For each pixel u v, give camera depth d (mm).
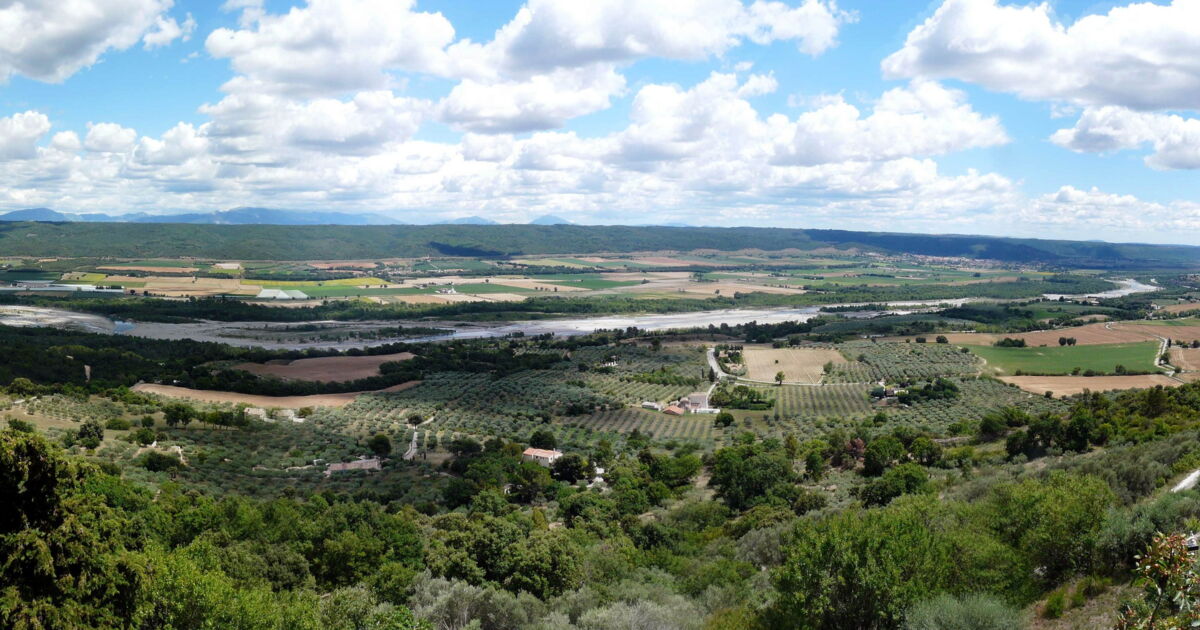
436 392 178125
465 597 41188
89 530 26844
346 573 56375
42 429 101375
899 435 117438
